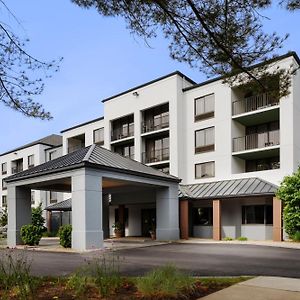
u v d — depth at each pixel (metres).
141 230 31.36
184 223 25.41
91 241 18.03
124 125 36.50
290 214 21.59
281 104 25.06
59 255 15.94
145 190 26.69
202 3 7.22
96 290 6.81
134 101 34.22
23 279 6.85
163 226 24.27
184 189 27.91
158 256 14.84
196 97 30.47
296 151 24.83
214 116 29.02
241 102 28.22
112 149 37.06
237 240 24.17
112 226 32.66
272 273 10.15
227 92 28.36
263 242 21.69
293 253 15.58
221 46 7.63
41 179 21.08
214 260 13.26
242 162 28.91
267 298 6.57
